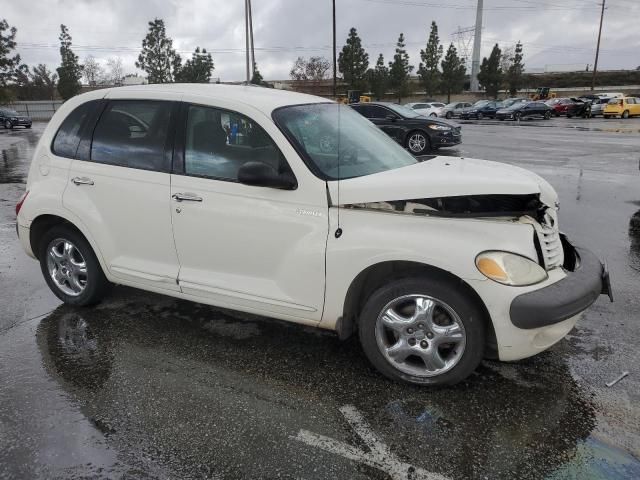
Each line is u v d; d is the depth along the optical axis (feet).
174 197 11.94
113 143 13.00
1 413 9.78
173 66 144.87
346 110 14.14
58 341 12.66
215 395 10.36
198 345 12.44
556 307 9.30
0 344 12.50
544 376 10.98
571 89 241.55
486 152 51.44
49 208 13.74
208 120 11.76
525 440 9.01
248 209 11.14
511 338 9.53
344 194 10.36
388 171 11.33
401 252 9.81
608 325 13.35
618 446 8.86
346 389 10.56
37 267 18.19
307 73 190.39
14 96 158.20
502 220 9.79
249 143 11.27
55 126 14.10
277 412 9.82
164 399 10.24
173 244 12.26
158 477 8.19
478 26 233.55
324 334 13.00
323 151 11.27
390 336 10.85
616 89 238.68
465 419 9.57
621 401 10.10
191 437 9.11
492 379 10.87
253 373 11.19
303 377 11.02
